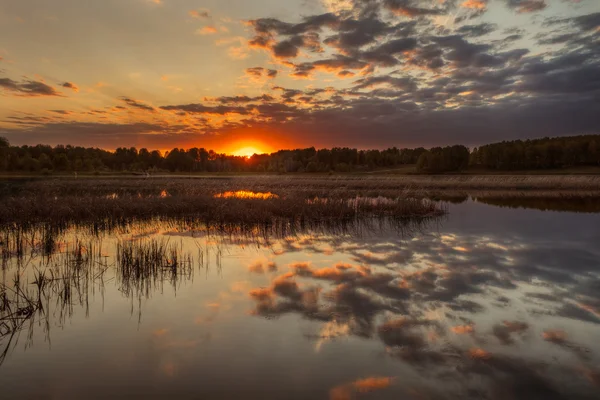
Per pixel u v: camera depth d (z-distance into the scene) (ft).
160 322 17.74
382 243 36.14
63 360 14.46
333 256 30.60
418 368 13.58
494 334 16.15
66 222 48.93
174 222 50.06
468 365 13.71
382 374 13.26
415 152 460.96
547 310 18.83
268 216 49.65
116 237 39.52
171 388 12.58
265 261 28.94
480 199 86.69
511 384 12.53
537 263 28.14
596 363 13.74
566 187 112.47
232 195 78.54
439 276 24.68
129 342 15.81
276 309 19.12
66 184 113.19
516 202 79.15
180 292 21.81
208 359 14.42
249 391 12.38
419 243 36.11
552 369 13.39
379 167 408.46
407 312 18.62
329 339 15.87
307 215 53.21
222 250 32.91
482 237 39.32
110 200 59.52
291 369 13.66
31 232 41.47
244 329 16.88
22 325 17.51
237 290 22.12
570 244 35.32
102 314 18.72
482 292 21.54
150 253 29.37
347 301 20.15
